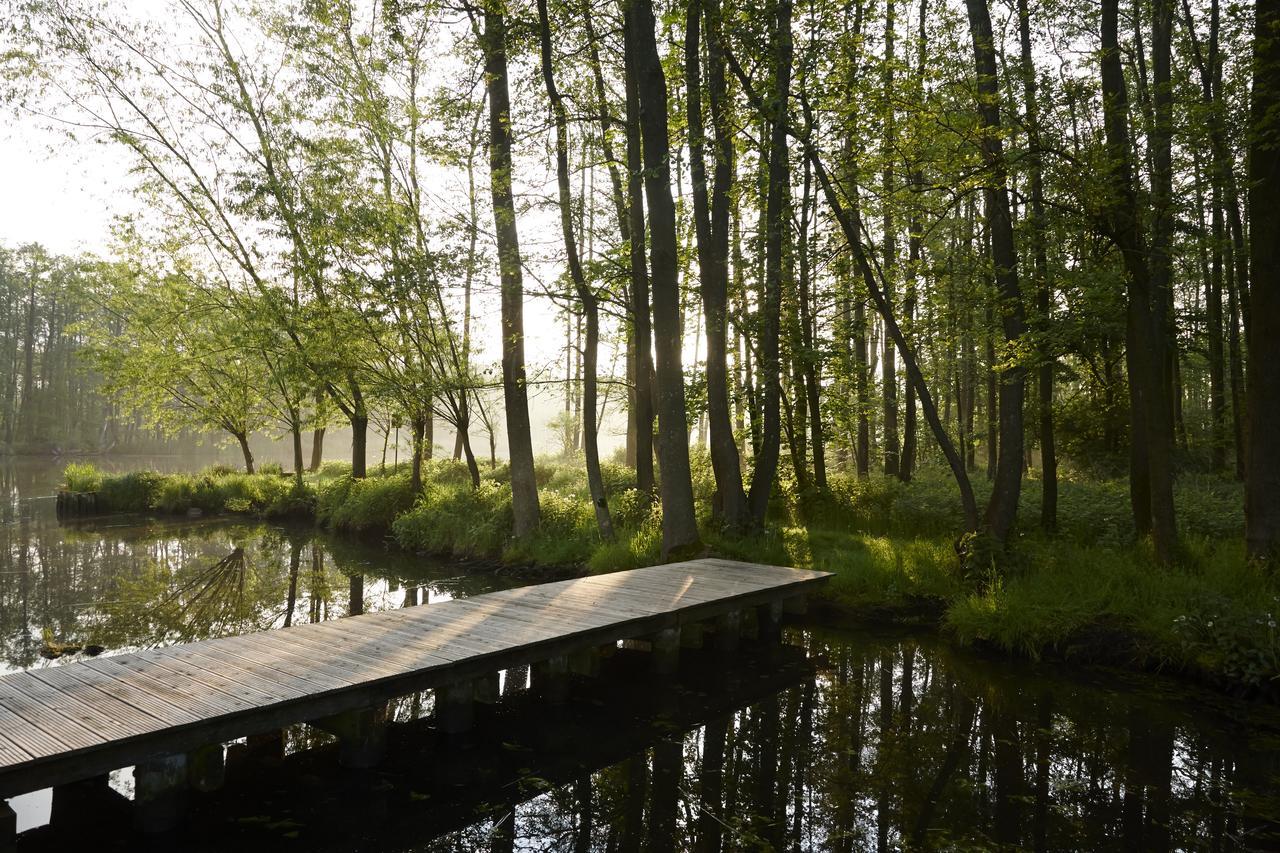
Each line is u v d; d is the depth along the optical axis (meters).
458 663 5.49
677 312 11.00
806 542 11.55
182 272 21.66
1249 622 6.80
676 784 5.12
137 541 16.42
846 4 9.32
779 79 9.66
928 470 19.08
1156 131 8.93
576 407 28.02
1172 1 11.42
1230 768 5.31
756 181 11.86
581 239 14.05
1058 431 15.35
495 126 13.33
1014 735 5.92
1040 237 10.41
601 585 8.44
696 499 14.31
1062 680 7.18
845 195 10.23
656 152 10.66
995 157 8.47
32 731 3.97
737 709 6.55
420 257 14.33
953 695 6.86
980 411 23.59
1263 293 7.58
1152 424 8.55
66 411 62.69
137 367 23.02
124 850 4.14
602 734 5.98
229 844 4.23
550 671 6.54
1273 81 7.23
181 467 47.25
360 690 4.91
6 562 13.64
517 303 13.72
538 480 20.56
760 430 13.30
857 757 5.55
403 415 16.86
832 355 12.50
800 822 4.58
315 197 17.14
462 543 14.05
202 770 4.77
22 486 31.55
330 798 4.83
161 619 9.53
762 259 12.49
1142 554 8.84
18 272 57.25
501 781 5.13
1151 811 4.71
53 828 4.40
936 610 9.00
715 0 9.82
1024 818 4.61
